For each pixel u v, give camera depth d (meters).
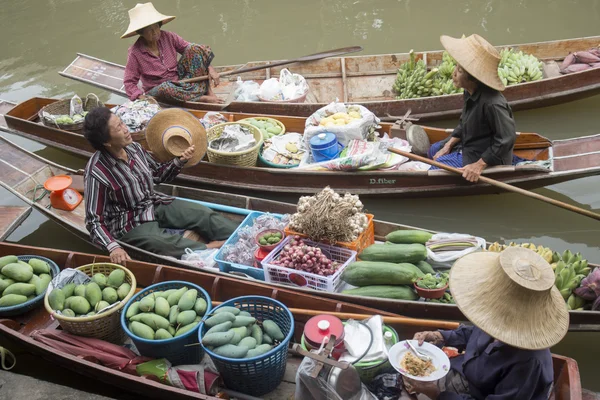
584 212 4.78
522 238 5.47
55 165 5.89
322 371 3.16
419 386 3.18
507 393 2.80
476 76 4.79
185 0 11.14
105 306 3.93
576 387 3.06
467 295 2.84
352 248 4.34
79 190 5.71
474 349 3.04
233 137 5.82
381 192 5.58
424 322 3.69
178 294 3.84
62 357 3.75
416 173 5.36
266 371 3.46
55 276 4.25
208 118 6.38
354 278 4.16
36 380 3.92
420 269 4.24
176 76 7.10
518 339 2.67
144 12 6.68
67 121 6.44
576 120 7.02
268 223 4.74
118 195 4.61
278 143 6.13
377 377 3.41
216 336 3.40
